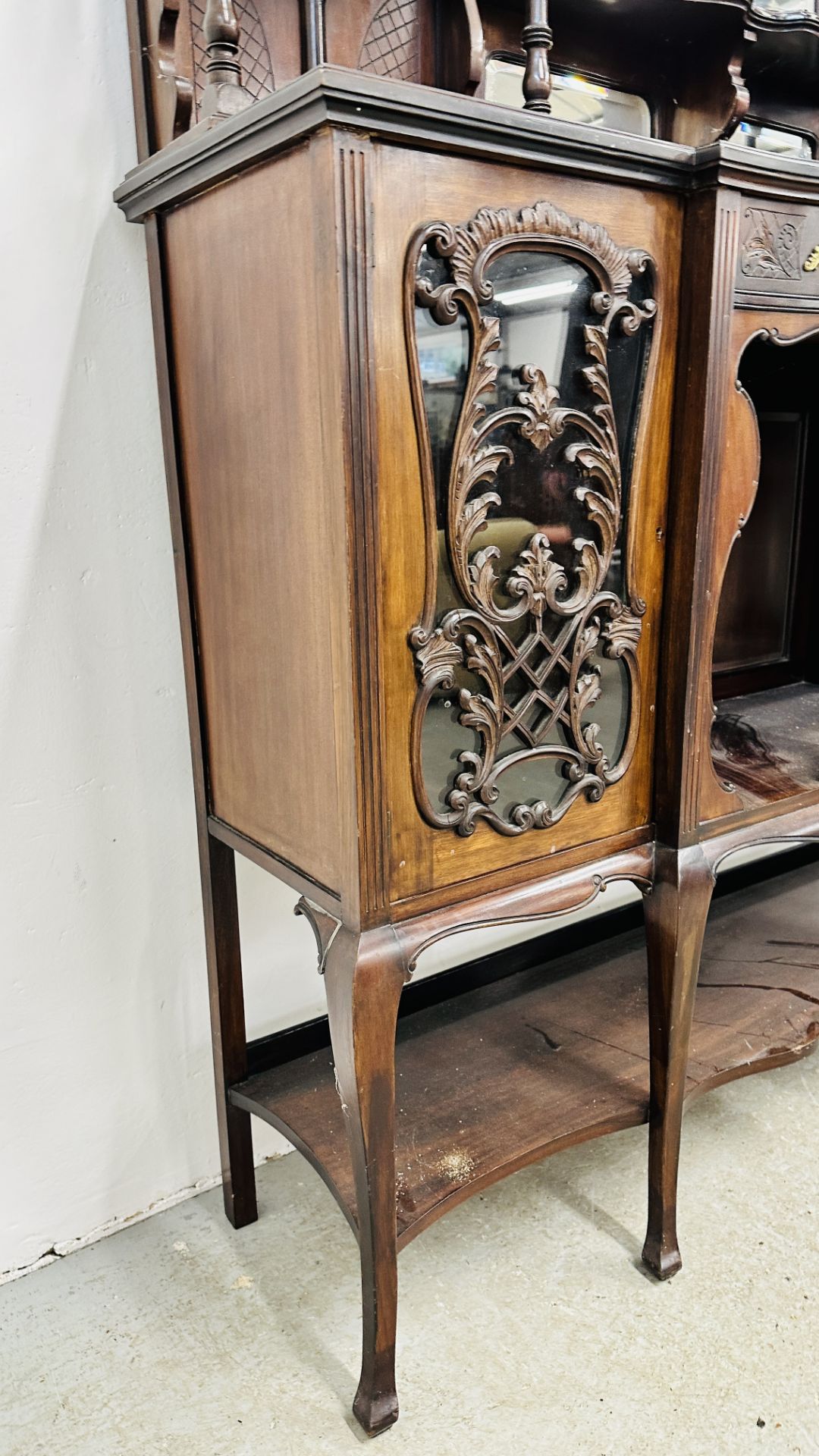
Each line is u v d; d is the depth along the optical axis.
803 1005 1.42
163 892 1.20
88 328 1.02
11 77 0.93
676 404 0.94
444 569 0.81
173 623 1.14
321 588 0.79
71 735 1.10
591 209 0.83
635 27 1.11
